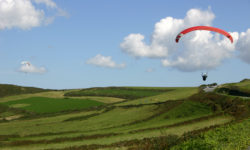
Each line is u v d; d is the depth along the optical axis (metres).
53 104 114.69
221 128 27.78
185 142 21.75
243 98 59.25
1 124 83.94
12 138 61.19
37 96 144.00
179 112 67.00
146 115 71.62
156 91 150.75
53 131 66.00
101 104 113.75
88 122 73.75
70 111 99.81
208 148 19.16
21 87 193.50
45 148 44.22
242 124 28.95
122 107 89.50
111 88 163.62
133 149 29.95
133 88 160.38
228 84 104.69
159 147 25.83
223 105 61.78
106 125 67.56
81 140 50.44
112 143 40.53
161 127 52.78
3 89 182.62
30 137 61.38
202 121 51.88
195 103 70.81
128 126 63.47
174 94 103.94
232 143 19.80
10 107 113.62
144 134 46.66
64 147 42.97
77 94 149.50
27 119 91.56
